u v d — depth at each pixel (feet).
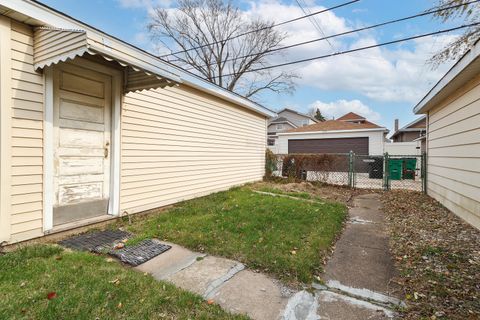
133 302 6.35
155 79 12.67
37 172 10.12
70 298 6.30
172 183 17.66
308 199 20.71
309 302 6.84
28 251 8.83
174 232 11.73
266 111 31.65
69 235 11.20
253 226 12.55
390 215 17.04
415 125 70.79
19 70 9.53
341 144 54.75
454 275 8.28
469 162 14.34
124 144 14.03
